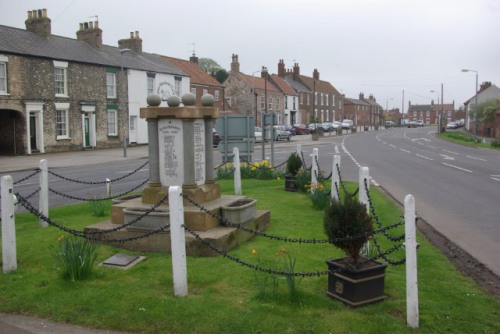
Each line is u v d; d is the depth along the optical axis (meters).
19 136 29.06
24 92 28.81
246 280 5.97
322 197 10.83
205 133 8.57
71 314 5.24
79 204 12.02
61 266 6.29
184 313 5.08
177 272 5.51
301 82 82.88
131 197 9.06
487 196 13.70
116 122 36.62
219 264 6.57
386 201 12.03
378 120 136.50
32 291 5.82
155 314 5.09
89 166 24.03
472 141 47.34
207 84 49.72
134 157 28.81
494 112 59.88
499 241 8.52
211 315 5.02
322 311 5.09
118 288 5.80
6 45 27.94
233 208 7.66
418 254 7.34
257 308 5.14
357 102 115.12
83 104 33.28
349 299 5.23
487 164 24.11
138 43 42.34
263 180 16.53
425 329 4.72
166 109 7.87
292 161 14.48
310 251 7.29
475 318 5.00
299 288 5.70
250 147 17.75
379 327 4.72
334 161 9.84
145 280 6.06
